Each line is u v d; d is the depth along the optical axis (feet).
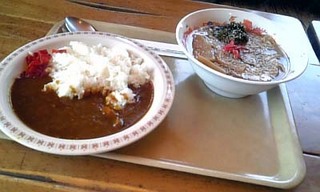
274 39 2.79
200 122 2.26
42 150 1.76
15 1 3.20
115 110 2.11
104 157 1.92
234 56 2.52
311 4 8.81
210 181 1.92
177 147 2.05
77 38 2.57
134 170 1.91
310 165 2.10
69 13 3.20
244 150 2.11
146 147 2.01
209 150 2.07
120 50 2.48
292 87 2.75
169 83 2.31
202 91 2.53
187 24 2.70
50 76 2.30
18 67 2.28
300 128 2.37
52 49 2.49
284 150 2.15
